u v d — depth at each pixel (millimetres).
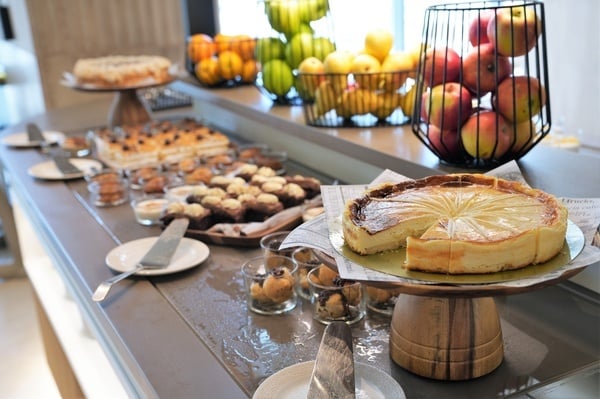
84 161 1985
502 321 1019
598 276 1055
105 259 1300
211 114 2424
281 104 1857
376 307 1075
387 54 1546
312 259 1163
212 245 1354
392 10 2947
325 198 1031
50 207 1630
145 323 1044
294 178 1572
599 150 2352
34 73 3609
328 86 1535
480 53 1167
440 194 957
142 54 3764
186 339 992
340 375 797
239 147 1984
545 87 1209
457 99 1188
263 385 837
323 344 812
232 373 902
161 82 2203
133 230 1459
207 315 1065
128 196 1695
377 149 1373
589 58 2318
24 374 2301
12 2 3828
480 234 818
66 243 1394
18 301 2861
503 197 938
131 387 1029
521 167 1235
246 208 1429
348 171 1682
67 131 2361
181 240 1347
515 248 784
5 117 4621
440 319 869
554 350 940
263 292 1056
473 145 1188
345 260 849
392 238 870
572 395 865
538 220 851
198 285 1174
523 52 1154
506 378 886
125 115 2258
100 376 1532
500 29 1141
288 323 1035
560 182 1141
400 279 785
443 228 838
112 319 1060
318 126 1599
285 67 1790
